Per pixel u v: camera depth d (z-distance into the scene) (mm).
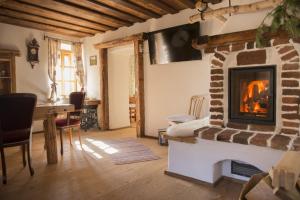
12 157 3652
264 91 2596
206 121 3312
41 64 5852
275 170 1259
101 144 4453
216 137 2467
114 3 4164
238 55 2697
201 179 2621
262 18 2529
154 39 4812
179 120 3863
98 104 6148
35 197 2334
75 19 4953
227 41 2684
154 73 4961
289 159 1403
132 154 3754
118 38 5672
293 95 2338
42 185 2611
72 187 2557
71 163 3348
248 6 2600
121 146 4281
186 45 4316
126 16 4781
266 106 2576
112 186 2572
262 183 1318
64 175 2900
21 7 4199
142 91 5133
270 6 2461
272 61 2475
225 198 2270
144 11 4441
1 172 2996
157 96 4938
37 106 3336
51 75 5965
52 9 4340
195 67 4328
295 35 2105
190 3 4102
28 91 5629
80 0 3957
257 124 2602
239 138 2338
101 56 6008
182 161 2766
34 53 5660
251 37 2518
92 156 3676
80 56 6516
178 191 2438
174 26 4590
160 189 2486
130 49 5785
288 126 2379
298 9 2018
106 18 4879
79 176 2863
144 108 5168
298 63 2297
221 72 2801
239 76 2754
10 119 2682
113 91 6258
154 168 3123
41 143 4586
